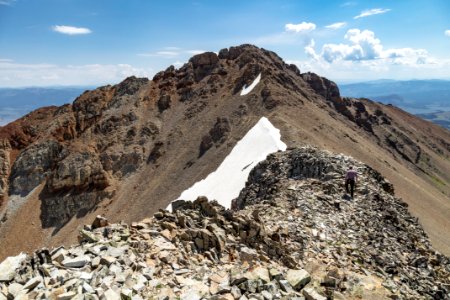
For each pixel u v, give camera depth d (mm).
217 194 92062
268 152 96875
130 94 190000
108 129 171000
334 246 22625
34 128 182125
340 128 140125
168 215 18922
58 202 144125
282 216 25562
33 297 11523
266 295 13344
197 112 163875
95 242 15180
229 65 190250
